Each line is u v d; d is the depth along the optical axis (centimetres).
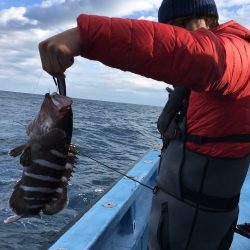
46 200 101
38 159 100
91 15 76
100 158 834
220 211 115
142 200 269
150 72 78
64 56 74
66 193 104
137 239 212
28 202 100
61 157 101
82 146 975
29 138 102
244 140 108
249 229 166
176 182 118
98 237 165
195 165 112
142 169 276
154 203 131
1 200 465
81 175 638
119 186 234
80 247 156
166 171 123
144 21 78
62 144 100
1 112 1928
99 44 75
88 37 74
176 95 121
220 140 107
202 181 112
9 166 648
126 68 78
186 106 118
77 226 176
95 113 2633
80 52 77
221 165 109
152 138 1324
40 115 101
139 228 226
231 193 116
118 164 774
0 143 923
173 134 120
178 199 118
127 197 214
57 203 103
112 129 1486
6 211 434
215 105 105
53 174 101
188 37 78
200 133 110
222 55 80
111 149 980
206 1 110
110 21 75
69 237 165
